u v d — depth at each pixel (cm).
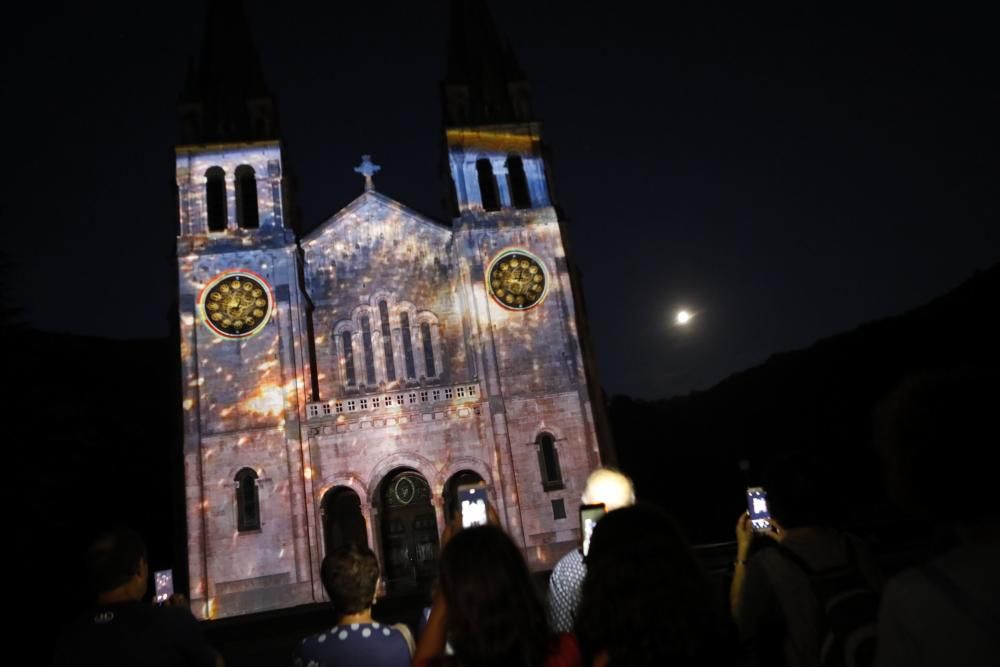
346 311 4197
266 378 3831
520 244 4212
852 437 6031
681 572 407
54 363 5694
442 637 475
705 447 7431
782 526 552
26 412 3681
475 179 4334
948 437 321
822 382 7100
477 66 4762
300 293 3997
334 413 3797
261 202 4134
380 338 4162
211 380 3803
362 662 591
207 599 3484
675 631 388
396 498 3847
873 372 6706
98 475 4994
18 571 3231
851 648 443
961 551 326
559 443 3909
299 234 4906
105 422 5538
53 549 3566
